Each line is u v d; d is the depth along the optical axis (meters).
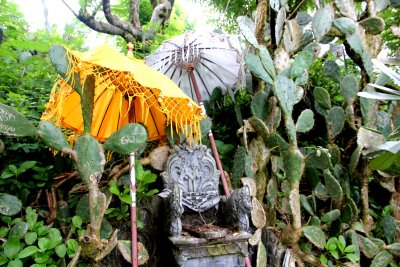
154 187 1.81
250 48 2.03
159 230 1.60
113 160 1.94
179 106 1.45
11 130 1.17
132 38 2.89
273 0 1.84
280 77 1.66
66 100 1.59
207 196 1.60
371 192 2.12
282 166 1.92
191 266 1.37
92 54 1.27
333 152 1.89
